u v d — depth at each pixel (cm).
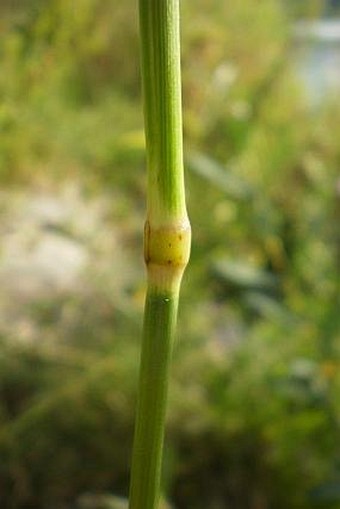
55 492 30
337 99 60
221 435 32
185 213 11
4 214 38
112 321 34
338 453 31
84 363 31
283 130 54
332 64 68
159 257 11
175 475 32
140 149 45
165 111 10
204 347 34
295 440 32
